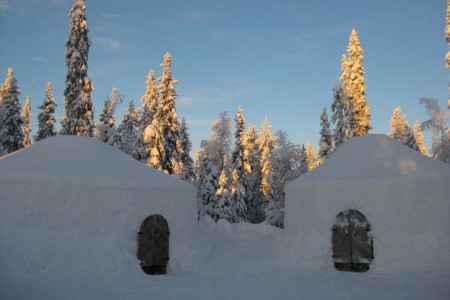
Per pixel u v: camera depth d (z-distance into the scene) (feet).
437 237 41.42
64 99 82.99
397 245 41.75
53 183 38.45
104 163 45.44
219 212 107.65
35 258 35.14
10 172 38.29
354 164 49.14
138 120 135.95
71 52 82.84
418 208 42.57
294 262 45.55
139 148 101.40
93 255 37.88
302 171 116.47
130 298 28.53
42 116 119.24
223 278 38.42
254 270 43.19
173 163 98.27
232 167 121.29
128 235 41.32
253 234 75.05
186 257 44.27
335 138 97.55
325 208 45.83
